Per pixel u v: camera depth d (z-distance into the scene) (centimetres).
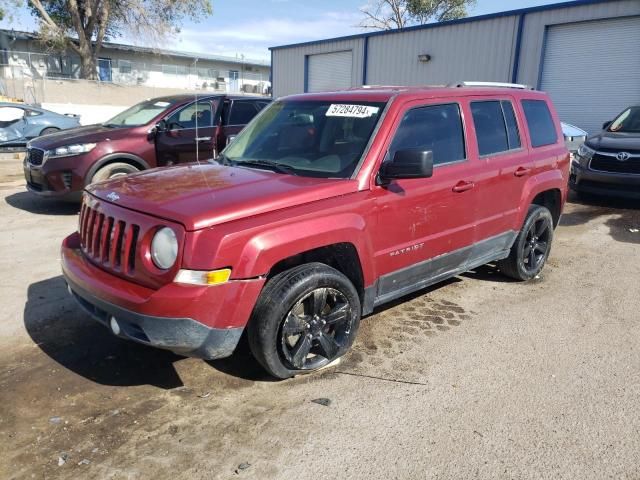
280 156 403
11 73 3397
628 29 1513
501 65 1803
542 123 548
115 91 3453
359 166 358
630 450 284
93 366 365
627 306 488
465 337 418
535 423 307
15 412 311
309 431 297
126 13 3441
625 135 943
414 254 398
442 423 306
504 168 470
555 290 527
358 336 416
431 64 2011
